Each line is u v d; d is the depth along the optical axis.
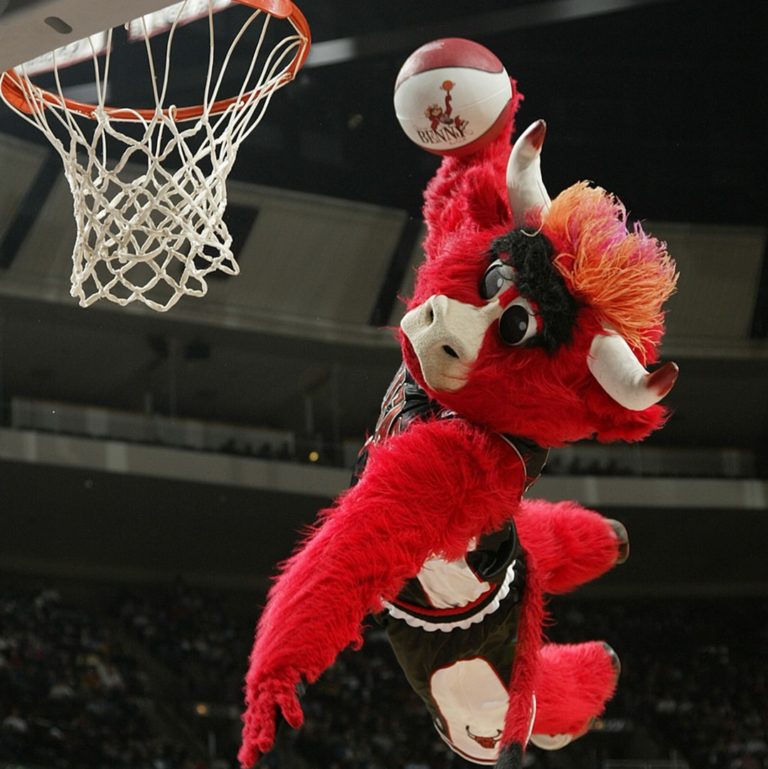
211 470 17.91
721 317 19.58
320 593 2.79
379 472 2.93
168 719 16.50
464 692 3.45
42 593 17.75
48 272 17.02
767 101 18.14
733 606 21.86
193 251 4.04
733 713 18.80
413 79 3.35
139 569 20.03
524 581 3.42
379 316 19.31
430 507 2.87
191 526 18.97
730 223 19.28
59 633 16.61
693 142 18.58
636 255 3.01
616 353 2.90
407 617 3.37
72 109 4.34
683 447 21.86
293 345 19.14
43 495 17.45
